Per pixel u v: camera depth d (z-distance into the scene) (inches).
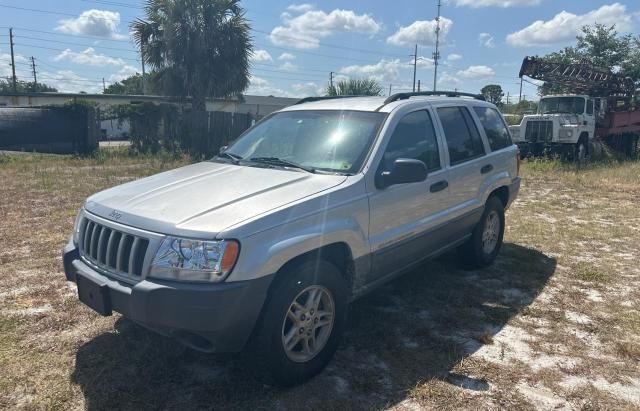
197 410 116.1
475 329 161.5
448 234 186.9
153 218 119.3
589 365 140.2
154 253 113.7
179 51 731.4
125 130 927.7
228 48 738.2
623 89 790.5
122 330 152.9
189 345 116.8
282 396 122.3
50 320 158.1
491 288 197.8
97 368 131.9
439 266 221.9
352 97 193.3
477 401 122.1
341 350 145.9
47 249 228.1
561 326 164.7
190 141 728.3
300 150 161.6
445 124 189.9
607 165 657.6
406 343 150.9
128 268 118.6
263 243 115.7
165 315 110.1
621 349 147.3
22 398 118.6
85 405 116.8
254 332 119.9
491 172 213.0
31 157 608.1
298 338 125.7
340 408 118.0
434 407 119.4
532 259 236.2
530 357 144.0
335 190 135.8
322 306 134.3
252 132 187.0
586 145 688.4
